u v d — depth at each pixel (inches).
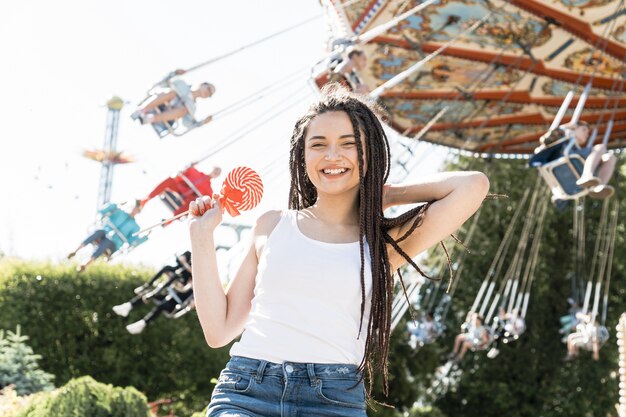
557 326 888.3
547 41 490.6
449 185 115.5
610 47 486.6
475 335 708.7
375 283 107.4
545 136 418.9
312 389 103.3
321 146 111.7
